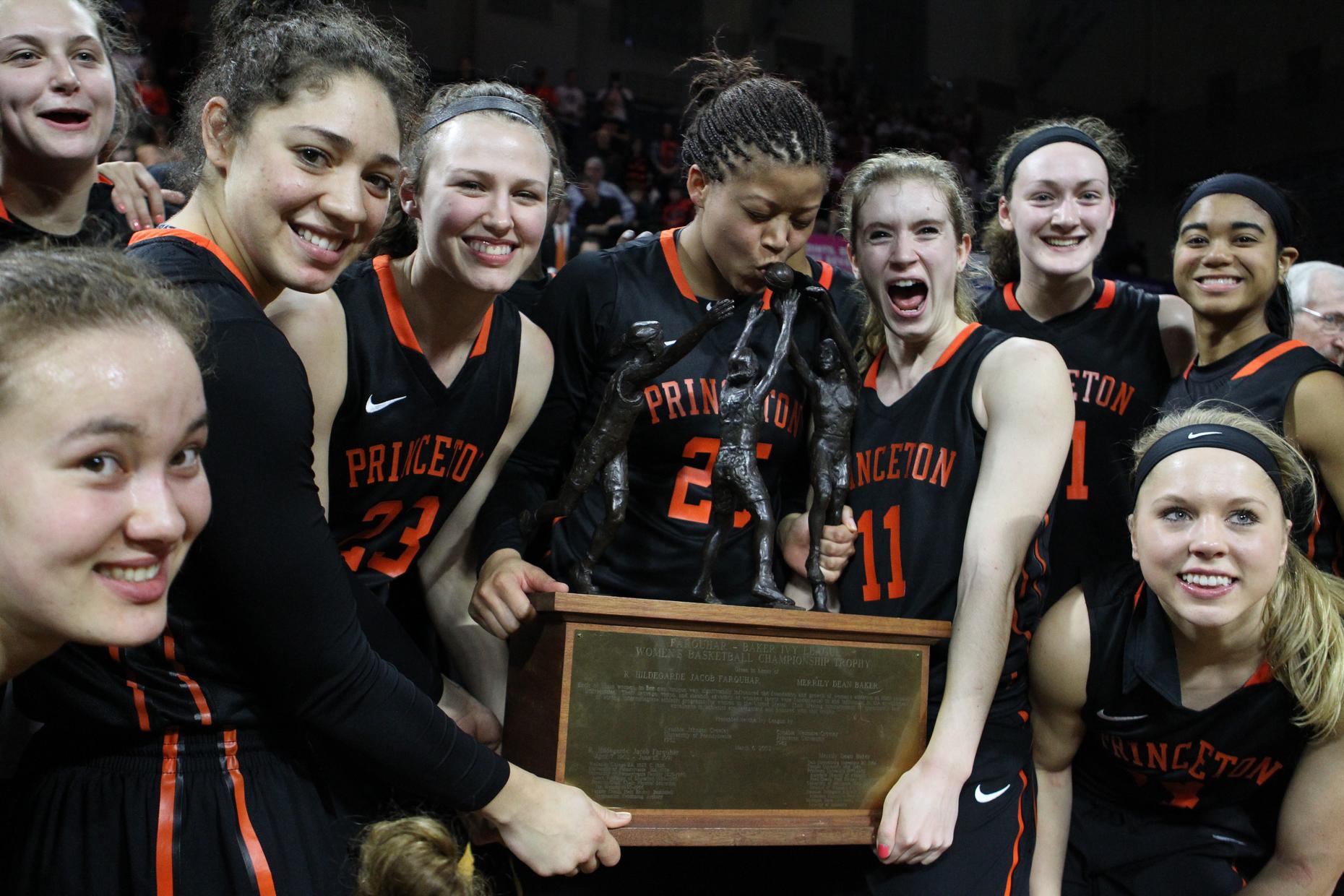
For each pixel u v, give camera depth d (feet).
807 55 49.47
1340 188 43.75
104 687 3.86
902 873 5.16
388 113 4.14
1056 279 7.75
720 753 4.73
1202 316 7.46
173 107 26.40
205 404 3.17
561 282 6.18
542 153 4.89
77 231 6.66
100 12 7.00
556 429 6.09
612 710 4.57
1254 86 47.73
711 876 5.82
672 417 5.84
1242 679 5.72
